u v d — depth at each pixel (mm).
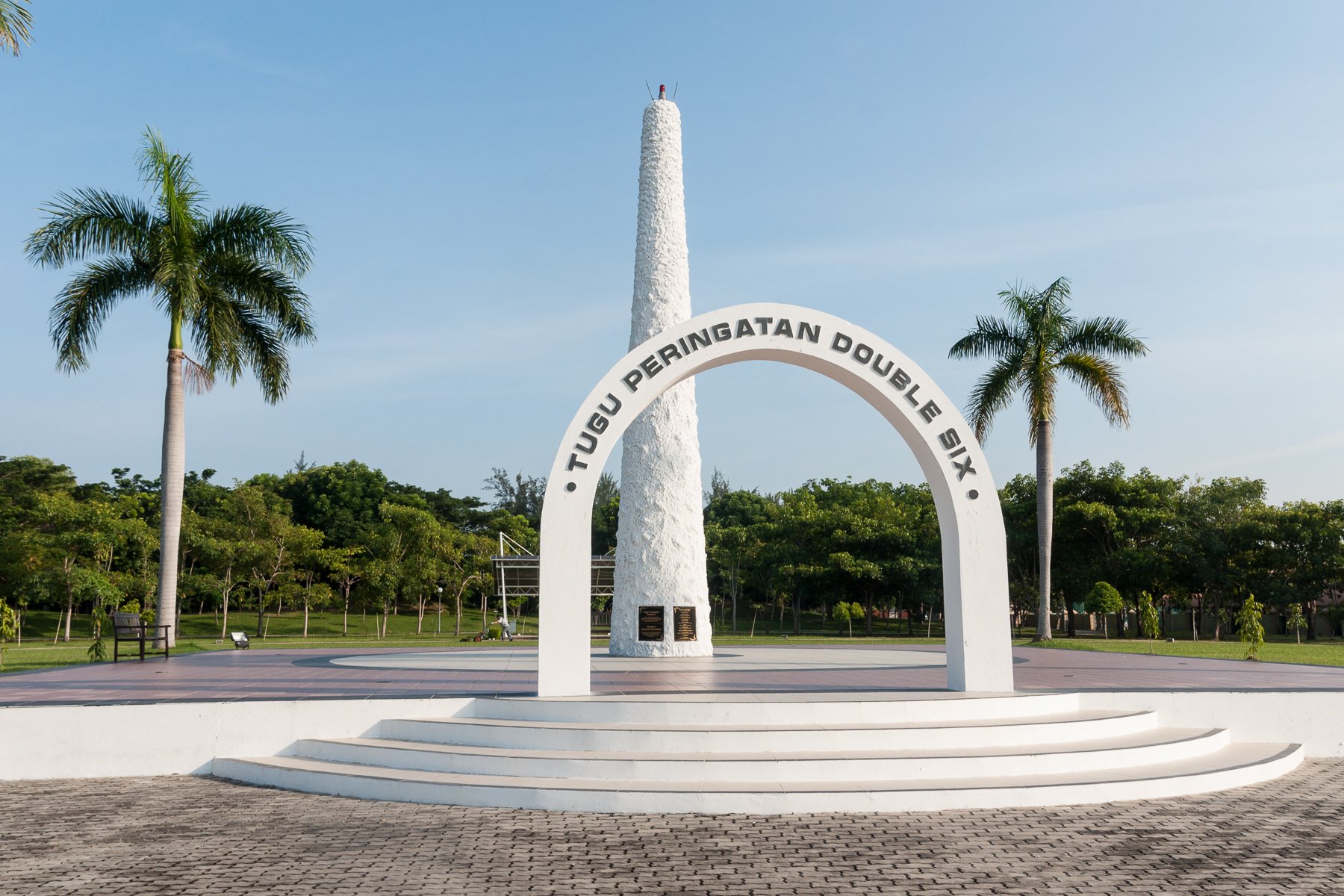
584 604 12461
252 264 26984
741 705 11320
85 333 26156
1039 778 10367
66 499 43781
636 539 21453
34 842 8703
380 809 9898
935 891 7246
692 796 9648
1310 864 7910
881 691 12852
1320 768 12203
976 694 12445
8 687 14898
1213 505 49438
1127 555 46219
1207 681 15594
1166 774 10664
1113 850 8328
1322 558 45969
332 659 22047
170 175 26078
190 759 11961
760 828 9055
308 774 10875
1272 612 55500
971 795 9828
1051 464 32344
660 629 21172
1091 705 12922
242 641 27453
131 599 46688
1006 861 8008
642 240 22156
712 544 56031
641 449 21641
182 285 25250
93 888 7352
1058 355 32406
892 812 9688
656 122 22234
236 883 7445
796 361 13234
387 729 11961
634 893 7203
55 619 53156
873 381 13016
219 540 47625
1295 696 13148
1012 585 51406
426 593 51031
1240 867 7836
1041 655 24484
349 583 51938
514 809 9836
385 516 52219
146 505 60719
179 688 14367
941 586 49281
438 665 19484
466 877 7598
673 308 21938
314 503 68750
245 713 12047
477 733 11297
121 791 10914
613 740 10758
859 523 49688
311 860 8070
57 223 25438
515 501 92188
